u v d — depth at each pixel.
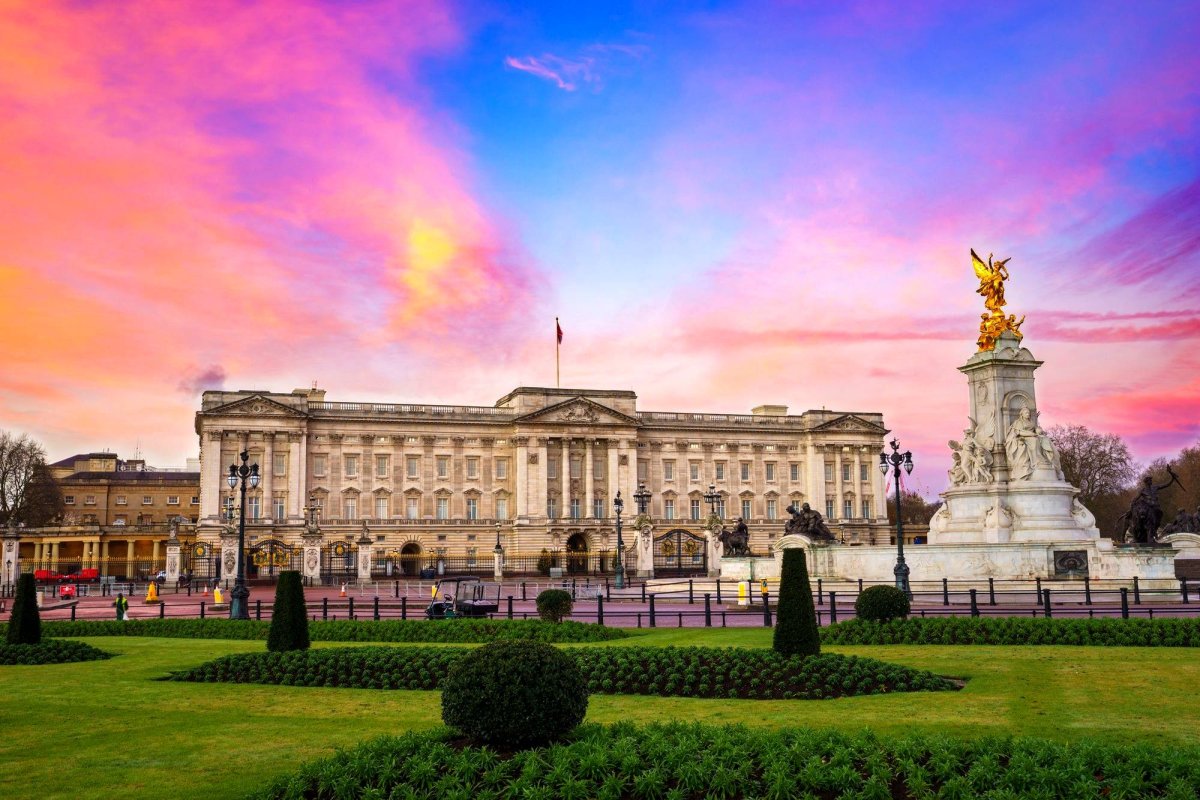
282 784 18.47
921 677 27.72
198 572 128.62
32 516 154.25
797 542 72.50
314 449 147.00
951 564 64.31
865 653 33.78
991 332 68.50
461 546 150.75
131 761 20.94
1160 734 21.59
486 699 19.08
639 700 26.75
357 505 147.75
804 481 167.50
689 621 49.66
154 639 44.47
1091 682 27.83
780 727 22.66
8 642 37.34
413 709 26.41
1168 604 50.53
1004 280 69.06
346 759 19.25
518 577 135.50
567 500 153.50
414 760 18.83
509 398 160.38
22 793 18.77
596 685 28.44
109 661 36.22
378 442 149.75
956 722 23.02
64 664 35.50
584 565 152.62
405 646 35.97
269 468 141.12
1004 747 19.05
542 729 19.22
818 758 18.45
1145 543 67.69
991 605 49.88
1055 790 17.14
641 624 48.34
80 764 20.73
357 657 32.03
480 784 18.00
